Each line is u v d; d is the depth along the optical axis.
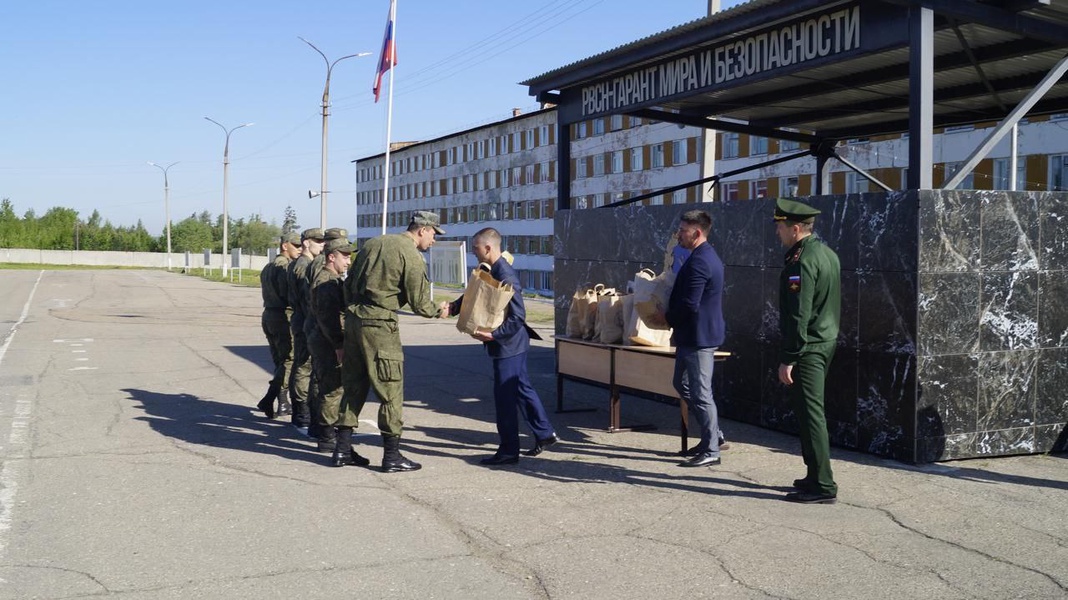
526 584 4.45
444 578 4.53
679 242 7.02
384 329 6.72
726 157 50.56
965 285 6.94
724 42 9.04
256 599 4.25
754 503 5.92
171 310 27.64
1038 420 7.30
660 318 7.65
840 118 12.24
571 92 11.52
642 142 57.75
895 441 7.03
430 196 88.38
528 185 71.56
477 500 6.00
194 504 5.88
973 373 7.02
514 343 7.04
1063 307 7.36
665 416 9.23
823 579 4.53
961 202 6.89
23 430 8.33
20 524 5.42
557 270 11.86
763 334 8.44
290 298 8.52
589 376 8.82
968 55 8.73
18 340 17.30
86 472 6.72
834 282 5.87
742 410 8.78
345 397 6.96
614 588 4.40
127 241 119.19
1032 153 35.12
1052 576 4.58
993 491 6.18
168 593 4.32
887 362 7.07
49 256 107.56
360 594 4.32
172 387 11.16
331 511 5.73
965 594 4.34
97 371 12.64
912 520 5.53
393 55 25.95
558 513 5.69
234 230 123.88
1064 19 7.74
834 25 7.78
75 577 4.53
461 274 26.09
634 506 5.85
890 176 40.72
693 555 4.89
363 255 6.77
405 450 7.61
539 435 7.34
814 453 5.86
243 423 8.81
